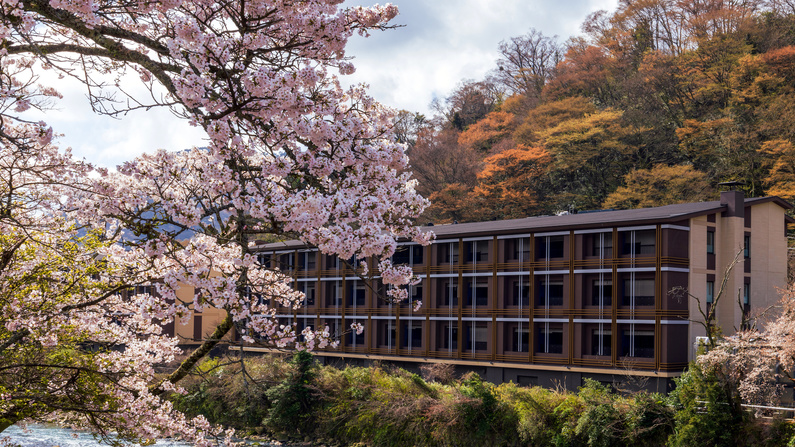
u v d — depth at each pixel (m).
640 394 33.22
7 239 11.48
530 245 46.88
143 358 12.66
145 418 11.96
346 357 57.41
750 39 99.81
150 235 9.04
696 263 42.59
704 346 30.97
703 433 28.77
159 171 9.78
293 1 10.10
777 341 28.73
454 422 36.03
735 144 81.69
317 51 10.56
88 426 12.77
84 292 11.86
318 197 9.09
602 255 43.53
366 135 11.91
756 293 46.28
